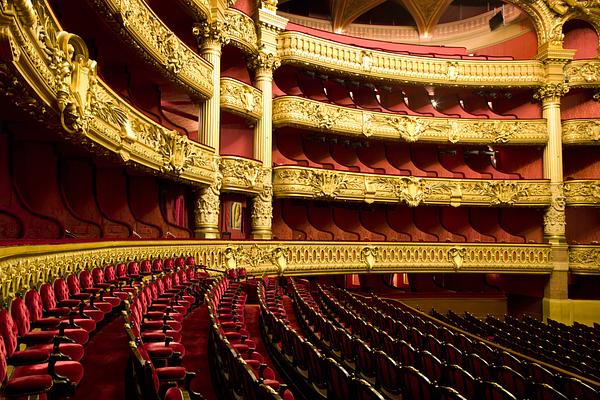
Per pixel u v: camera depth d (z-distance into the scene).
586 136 17.75
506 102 19.45
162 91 12.66
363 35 21.77
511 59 18.61
